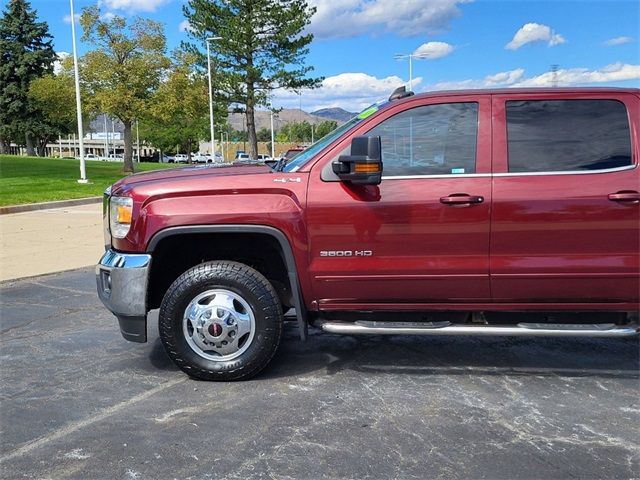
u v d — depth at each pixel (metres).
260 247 4.50
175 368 4.59
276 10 39.84
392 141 4.11
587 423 3.62
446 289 4.11
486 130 4.07
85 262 8.77
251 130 43.81
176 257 4.55
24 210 15.30
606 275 3.99
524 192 3.97
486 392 4.11
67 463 3.18
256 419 3.69
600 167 3.99
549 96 4.10
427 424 3.62
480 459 3.20
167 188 4.11
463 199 3.96
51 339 5.32
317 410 3.82
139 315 4.12
